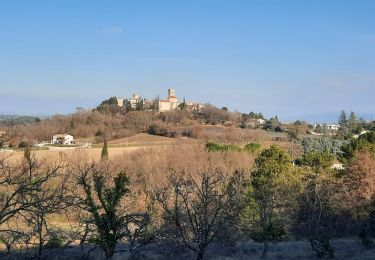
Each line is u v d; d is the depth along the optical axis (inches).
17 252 1095.0
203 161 2534.5
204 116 5718.5
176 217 1020.5
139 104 6501.0
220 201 1085.1
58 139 4222.4
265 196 1362.0
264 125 5915.4
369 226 1535.4
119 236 943.0
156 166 2375.7
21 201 971.3
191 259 1123.3
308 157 1831.9
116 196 942.4
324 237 1279.5
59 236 1227.2
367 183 1658.5
